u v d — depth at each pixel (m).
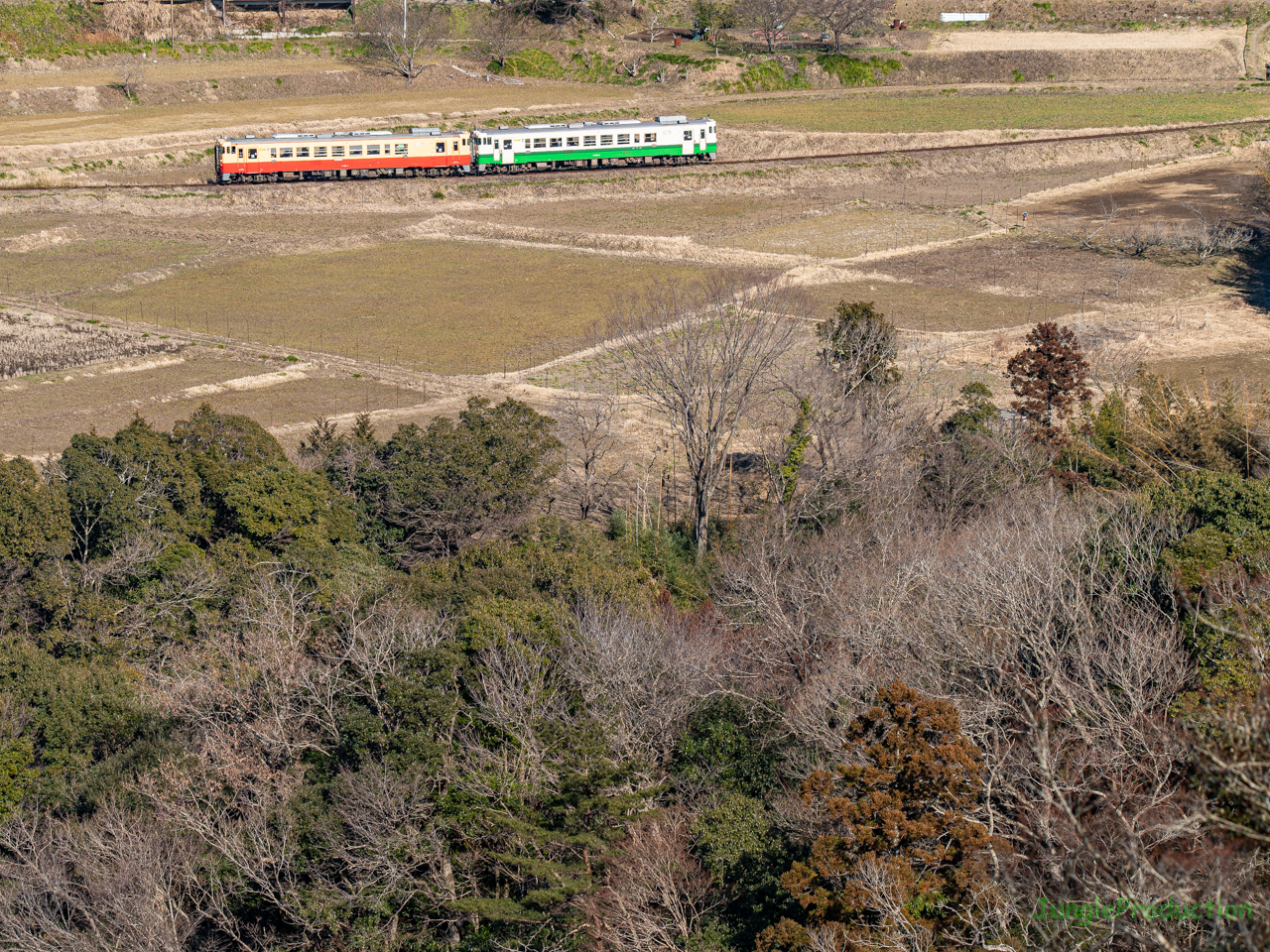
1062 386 67.31
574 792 30.67
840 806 26.44
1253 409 63.88
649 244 124.50
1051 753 27.81
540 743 31.70
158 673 41.25
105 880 28.72
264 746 33.44
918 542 43.78
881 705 28.66
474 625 36.84
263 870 30.31
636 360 66.88
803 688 36.19
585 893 29.58
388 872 30.53
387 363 92.69
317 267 119.06
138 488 50.41
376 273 117.38
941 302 106.12
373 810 30.45
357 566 50.72
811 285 111.12
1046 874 25.08
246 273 116.38
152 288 110.88
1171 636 30.75
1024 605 32.91
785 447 62.47
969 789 26.84
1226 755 20.25
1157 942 19.88
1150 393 66.62
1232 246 119.94
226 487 52.59
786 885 26.33
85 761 35.50
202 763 32.72
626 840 30.83
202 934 31.14
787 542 49.38
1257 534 37.84
